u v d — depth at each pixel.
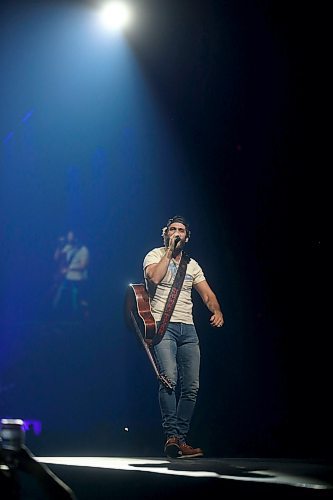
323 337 11.16
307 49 11.42
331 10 11.12
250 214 11.99
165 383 7.45
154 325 7.44
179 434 7.52
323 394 10.99
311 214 11.46
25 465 3.45
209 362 11.69
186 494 5.62
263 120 11.92
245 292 11.86
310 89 11.44
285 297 11.55
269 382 11.41
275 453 9.39
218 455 9.33
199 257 12.31
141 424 11.61
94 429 11.64
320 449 9.69
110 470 6.09
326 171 11.31
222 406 11.39
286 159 11.69
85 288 12.61
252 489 5.35
